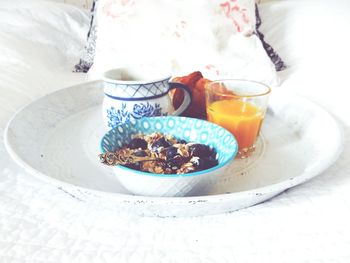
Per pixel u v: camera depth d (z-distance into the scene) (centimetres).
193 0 70
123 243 31
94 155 46
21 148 44
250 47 70
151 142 39
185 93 48
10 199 37
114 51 69
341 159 44
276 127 54
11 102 58
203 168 35
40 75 71
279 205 36
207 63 68
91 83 63
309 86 67
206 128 41
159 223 34
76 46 87
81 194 33
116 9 70
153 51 68
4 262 29
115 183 40
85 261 29
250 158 45
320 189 38
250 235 32
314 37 79
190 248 31
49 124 52
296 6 86
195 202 32
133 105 43
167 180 32
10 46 77
